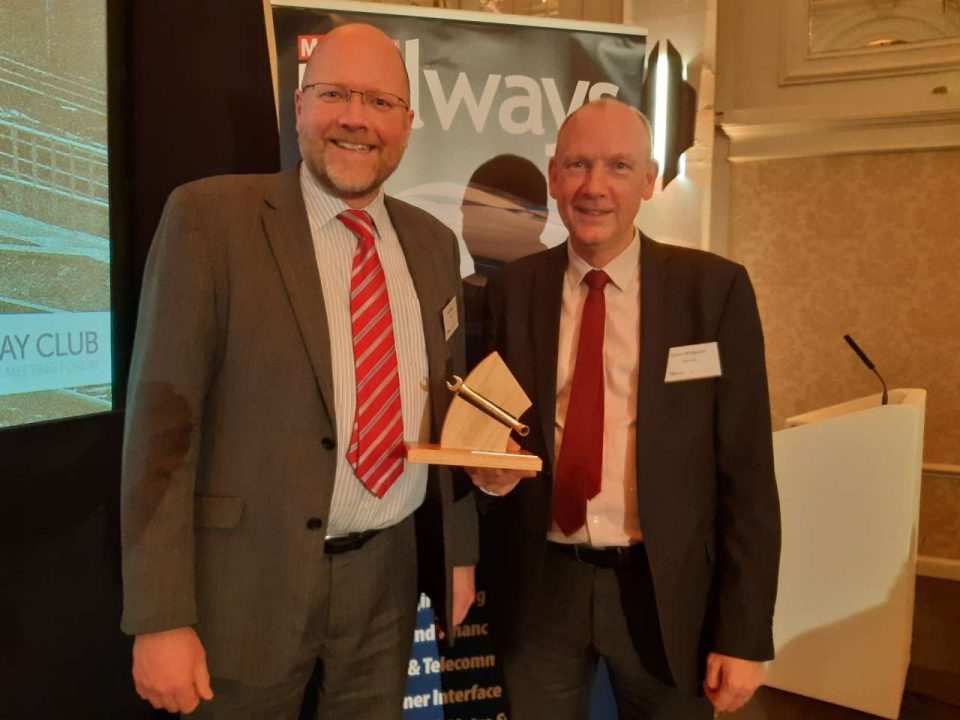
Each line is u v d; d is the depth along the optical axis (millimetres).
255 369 1083
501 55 1982
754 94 2992
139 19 1646
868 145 2865
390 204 1323
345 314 1164
